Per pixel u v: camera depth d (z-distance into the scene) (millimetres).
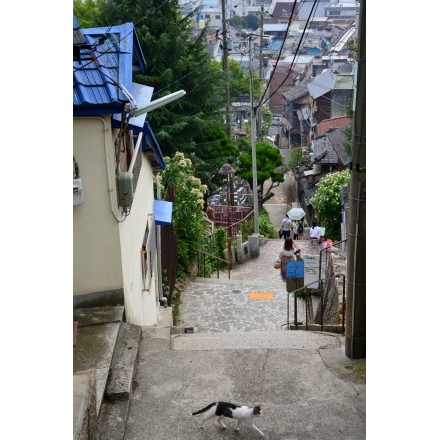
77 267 6941
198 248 15477
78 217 6785
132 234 7961
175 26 20875
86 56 6766
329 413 5586
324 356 6840
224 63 24922
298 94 48938
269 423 5402
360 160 6270
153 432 5230
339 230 20797
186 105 22062
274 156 28312
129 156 8203
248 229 23375
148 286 9570
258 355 6832
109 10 20734
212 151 23188
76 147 6590
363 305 6570
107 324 6664
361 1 5734
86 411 4012
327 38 62469
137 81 20906
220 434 5207
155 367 6441
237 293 13727
